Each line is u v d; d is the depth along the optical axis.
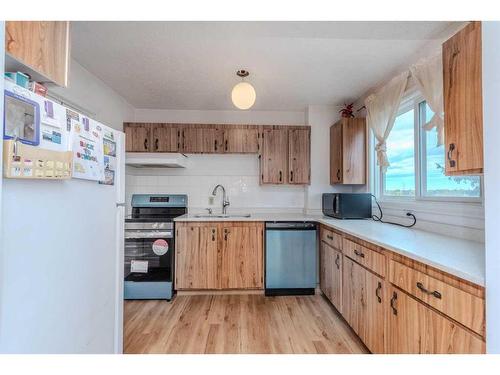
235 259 3.04
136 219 2.98
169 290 2.90
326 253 2.82
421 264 1.30
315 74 2.57
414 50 2.11
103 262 1.38
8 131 0.75
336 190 3.49
